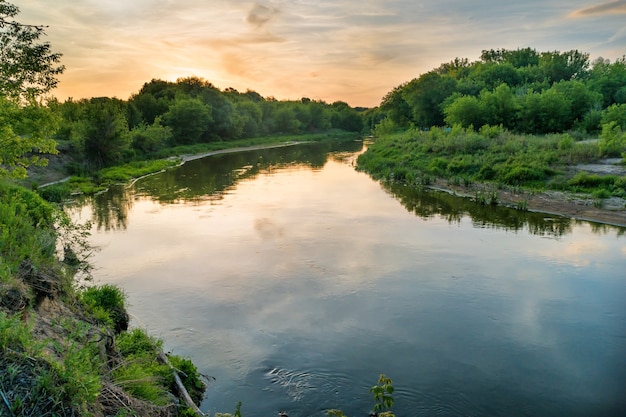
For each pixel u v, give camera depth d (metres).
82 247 19.59
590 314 13.39
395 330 12.53
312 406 9.40
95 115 48.09
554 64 83.19
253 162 57.00
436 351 11.47
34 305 8.02
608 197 26.48
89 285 15.20
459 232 22.06
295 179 40.66
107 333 8.87
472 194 31.11
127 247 20.06
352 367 10.77
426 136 52.06
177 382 9.17
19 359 5.24
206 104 83.69
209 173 46.16
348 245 20.00
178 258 18.47
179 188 36.47
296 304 14.12
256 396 9.71
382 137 68.50
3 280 7.64
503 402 9.52
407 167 42.09
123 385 7.37
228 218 25.34
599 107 53.34
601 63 88.94
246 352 11.39
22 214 14.76
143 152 59.28
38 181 36.59
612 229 22.16
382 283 15.72
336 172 45.97
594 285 15.45
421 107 78.50
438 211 26.73
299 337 12.13
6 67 18.44
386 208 27.64
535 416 9.09
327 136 111.69
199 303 14.16
